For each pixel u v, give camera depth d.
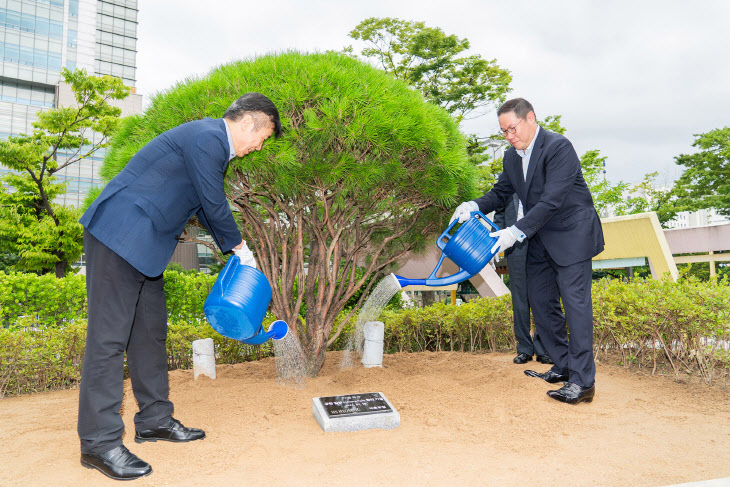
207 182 2.29
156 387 2.54
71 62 62.53
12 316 4.95
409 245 4.59
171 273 5.80
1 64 57.31
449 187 3.62
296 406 3.10
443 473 2.09
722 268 18.67
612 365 4.57
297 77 3.16
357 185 3.34
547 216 3.24
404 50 21.25
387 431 2.66
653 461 2.22
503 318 5.63
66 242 17.55
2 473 2.14
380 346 4.33
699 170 25.77
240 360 5.42
